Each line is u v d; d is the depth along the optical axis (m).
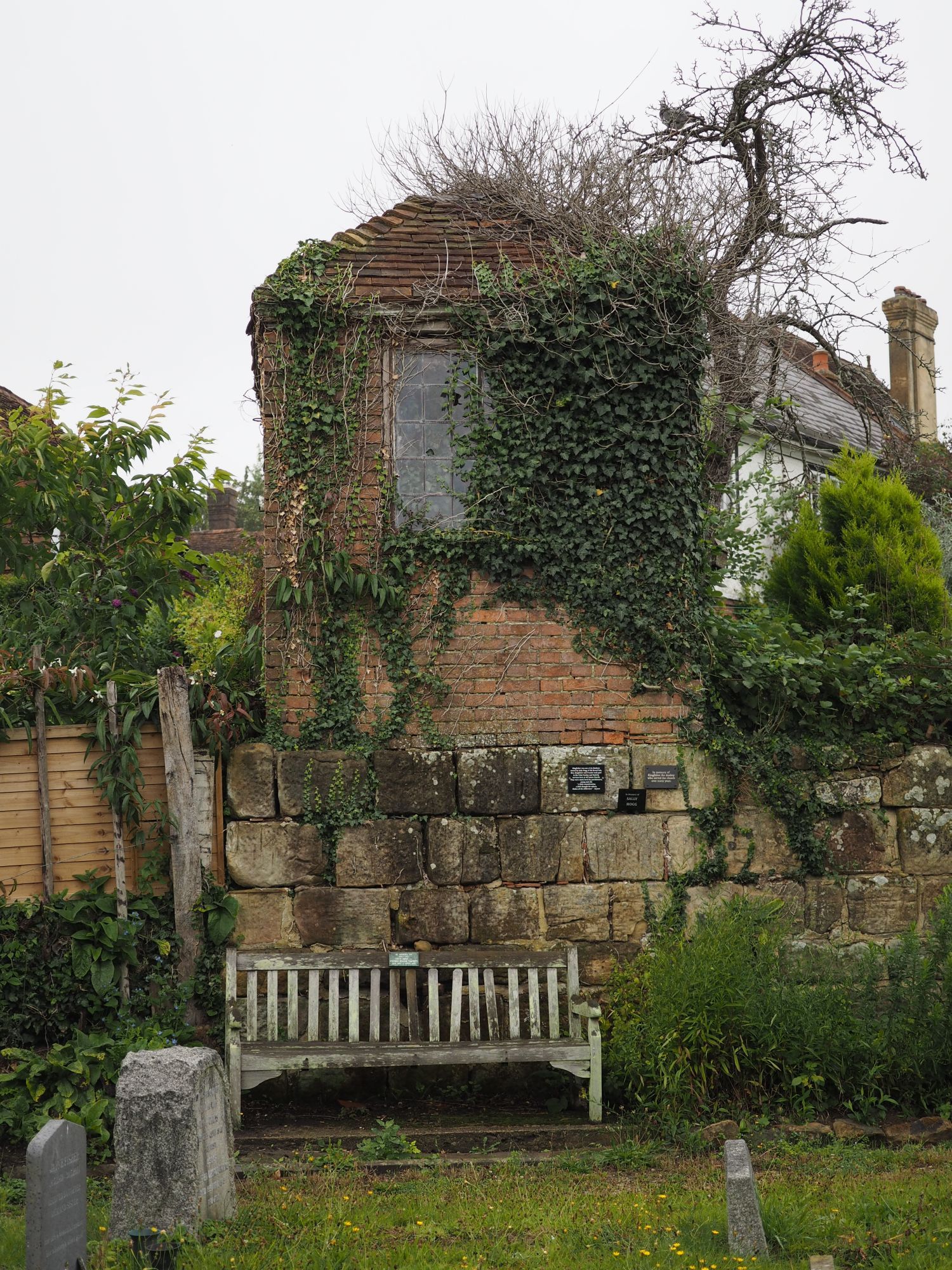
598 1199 5.73
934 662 8.98
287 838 7.96
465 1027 7.96
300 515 8.28
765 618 9.62
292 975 7.47
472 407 8.45
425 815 8.13
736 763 8.44
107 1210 5.59
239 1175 6.19
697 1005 7.08
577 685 8.41
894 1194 5.52
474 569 8.45
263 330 8.52
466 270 8.67
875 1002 7.28
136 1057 5.29
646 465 8.49
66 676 7.57
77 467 9.70
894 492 12.45
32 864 7.64
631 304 8.47
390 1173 6.35
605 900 8.20
